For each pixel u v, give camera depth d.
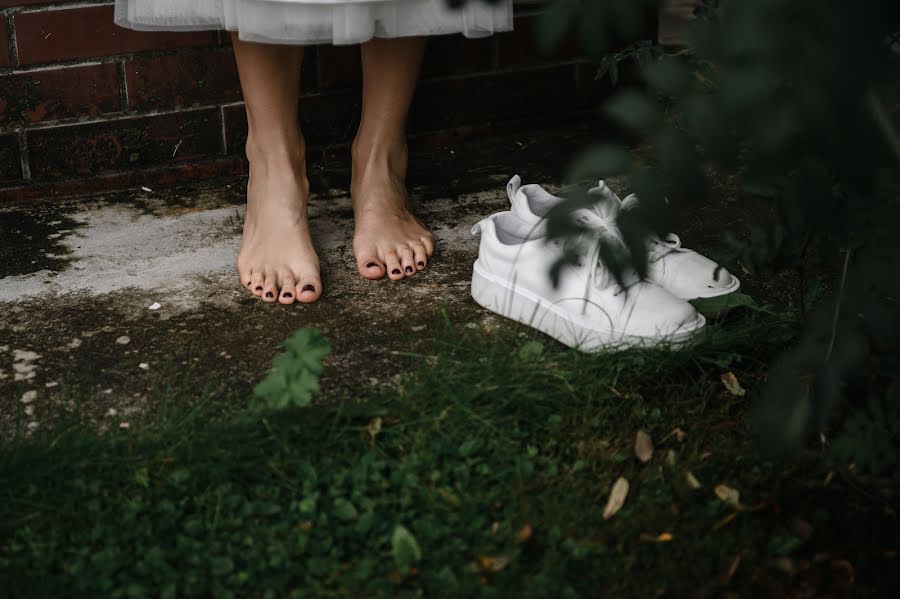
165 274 2.05
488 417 1.51
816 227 0.98
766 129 0.76
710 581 1.24
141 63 2.42
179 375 1.68
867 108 0.73
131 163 2.50
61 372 1.69
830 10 0.66
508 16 1.93
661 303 1.69
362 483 1.38
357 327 1.83
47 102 2.37
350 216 2.32
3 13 2.26
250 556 1.25
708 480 1.43
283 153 2.01
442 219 2.30
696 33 0.79
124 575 1.23
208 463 1.41
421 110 2.74
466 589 1.20
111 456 1.42
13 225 2.29
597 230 0.89
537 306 1.75
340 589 1.21
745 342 1.71
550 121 2.91
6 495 1.36
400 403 1.54
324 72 2.59
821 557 1.30
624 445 1.49
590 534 1.31
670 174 0.84
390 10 1.82
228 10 1.78
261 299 1.94
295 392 1.38
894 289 1.26
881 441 1.35
